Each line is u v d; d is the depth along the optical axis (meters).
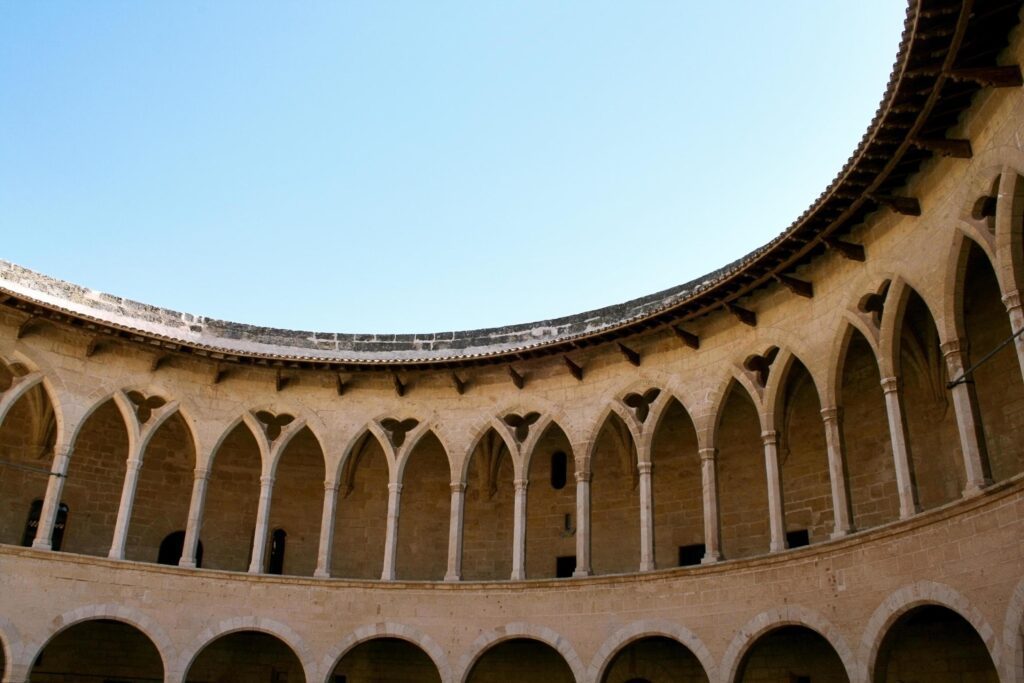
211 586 39.09
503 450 46.66
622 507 43.44
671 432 43.31
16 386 38.38
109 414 44.62
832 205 30.06
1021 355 23.83
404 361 42.22
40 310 37.81
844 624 29.44
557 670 42.47
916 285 28.70
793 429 39.22
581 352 41.38
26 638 35.41
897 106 25.52
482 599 38.41
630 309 43.22
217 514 45.78
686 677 39.22
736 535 39.97
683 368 38.03
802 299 34.12
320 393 43.94
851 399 37.19
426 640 38.38
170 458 45.69
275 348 46.22
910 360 34.59
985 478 25.67
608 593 36.25
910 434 34.44
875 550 28.94
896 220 30.00
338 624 39.16
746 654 32.31
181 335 44.31
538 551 44.91
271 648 44.31
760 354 35.38
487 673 43.38
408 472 47.47
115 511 43.72
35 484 42.19
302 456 47.75
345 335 47.38
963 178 26.48
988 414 31.59
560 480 45.62
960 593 25.61
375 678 44.22
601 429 41.72
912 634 33.47
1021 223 24.33
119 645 42.75
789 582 31.59
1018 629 23.44
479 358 41.34
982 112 25.33
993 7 22.81
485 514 46.38
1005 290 24.42
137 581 38.09
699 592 34.09
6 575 35.88
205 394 42.75
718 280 34.12
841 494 31.22
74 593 36.84
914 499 28.41
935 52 23.75
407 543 46.41
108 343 41.09
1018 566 23.70
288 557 46.22
